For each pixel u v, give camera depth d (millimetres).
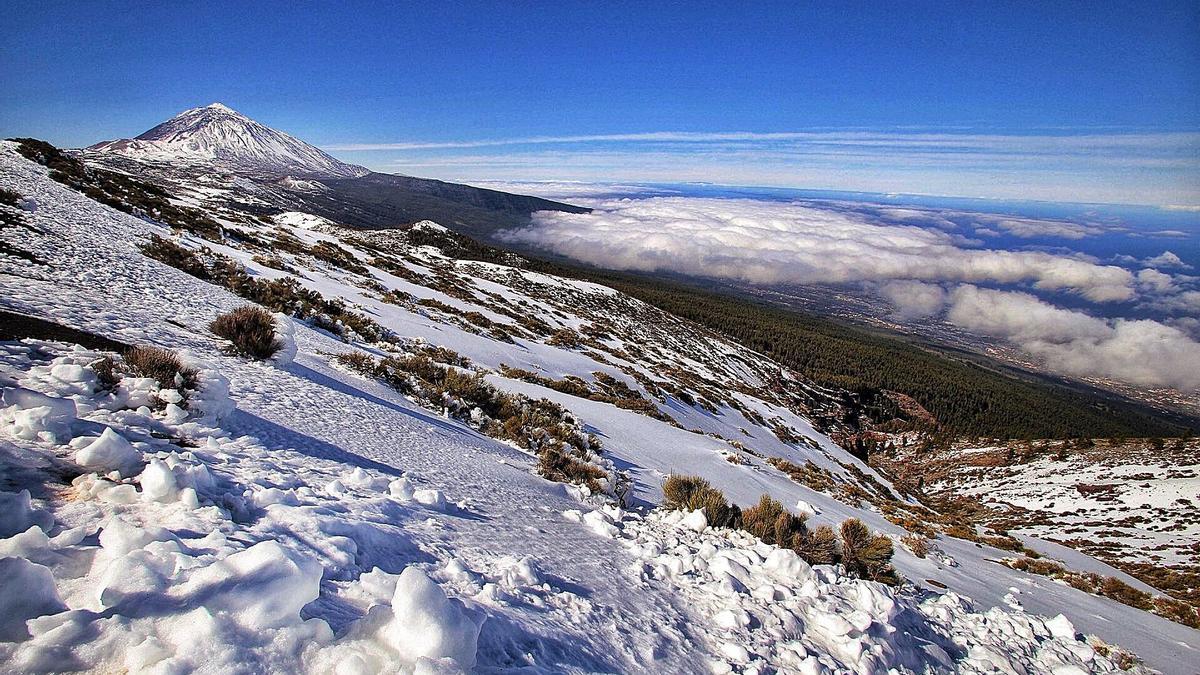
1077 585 14828
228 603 1856
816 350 183875
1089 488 42938
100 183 25562
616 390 26656
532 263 130250
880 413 130250
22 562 1730
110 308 8477
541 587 3715
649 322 82688
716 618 4289
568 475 9219
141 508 2707
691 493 8781
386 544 3387
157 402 4613
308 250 34375
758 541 7062
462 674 1842
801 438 39562
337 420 7004
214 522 2721
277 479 3930
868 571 7273
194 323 9688
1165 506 36719
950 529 20422
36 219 13000
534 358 26797
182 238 20891
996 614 6852
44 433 3240
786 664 3865
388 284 33219
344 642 1949
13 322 5957
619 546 5730
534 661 2633
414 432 8141
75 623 1657
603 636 3332
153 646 1629
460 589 3139
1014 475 54188
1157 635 10180
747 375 79312
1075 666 5754
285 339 9219
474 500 5645
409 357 15633
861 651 4316
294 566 2029
